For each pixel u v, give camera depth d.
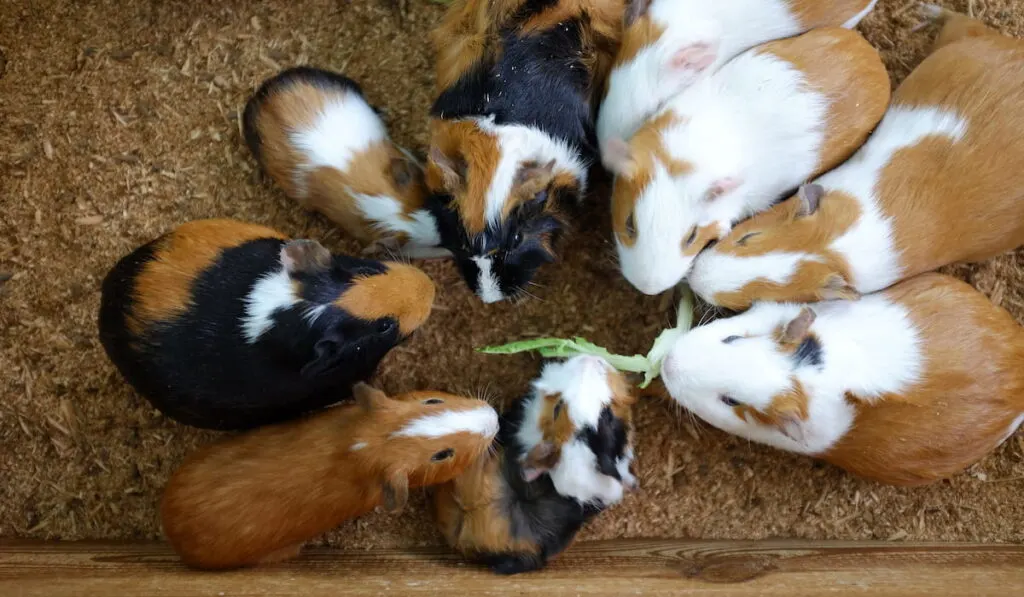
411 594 0.65
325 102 0.71
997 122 0.65
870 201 0.66
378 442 0.65
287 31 0.76
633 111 0.68
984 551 0.72
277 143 0.71
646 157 0.65
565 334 0.76
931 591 0.65
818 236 0.66
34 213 0.76
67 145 0.76
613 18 0.69
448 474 0.67
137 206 0.76
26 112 0.76
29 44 0.76
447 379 0.76
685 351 0.67
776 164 0.68
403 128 0.76
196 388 0.65
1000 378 0.66
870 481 0.75
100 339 0.68
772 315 0.67
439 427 0.65
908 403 0.66
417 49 0.76
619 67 0.68
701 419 0.75
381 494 0.67
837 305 0.68
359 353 0.66
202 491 0.66
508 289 0.68
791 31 0.68
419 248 0.72
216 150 0.76
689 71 0.67
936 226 0.66
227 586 0.65
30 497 0.75
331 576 0.68
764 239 0.67
